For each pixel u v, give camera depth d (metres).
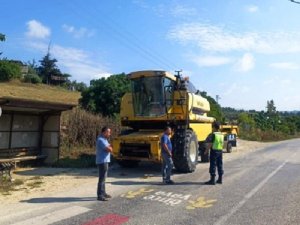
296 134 74.69
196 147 14.30
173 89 14.34
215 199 8.88
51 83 53.28
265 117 69.94
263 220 7.07
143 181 11.51
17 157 14.12
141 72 14.55
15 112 14.41
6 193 9.41
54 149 15.16
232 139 23.73
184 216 7.34
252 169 14.59
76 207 8.02
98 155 8.82
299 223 6.88
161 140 11.23
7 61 41.06
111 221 6.96
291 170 14.28
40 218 7.16
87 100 24.05
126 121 15.03
